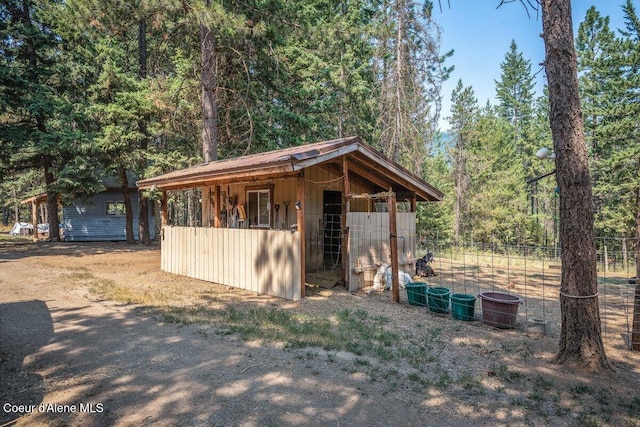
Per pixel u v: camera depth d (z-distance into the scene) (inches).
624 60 642.8
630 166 627.8
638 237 181.2
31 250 571.8
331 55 671.8
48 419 114.0
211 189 450.3
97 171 625.9
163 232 407.8
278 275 280.5
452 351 171.5
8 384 136.3
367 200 403.5
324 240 376.2
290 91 608.7
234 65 537.0
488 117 962.1
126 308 240.1
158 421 112.7
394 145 571.2
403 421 114.0
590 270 155.9
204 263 350.0
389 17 578.2
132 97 543.5
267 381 138.6
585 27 714.2
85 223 772.6
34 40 576.4
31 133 557.6
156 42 605.9
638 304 178.7
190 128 578.6
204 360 157.5
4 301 256.8
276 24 478.0
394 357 162.1
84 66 608.4
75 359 158.7
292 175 277.0
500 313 205.0
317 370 148.3
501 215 816.3
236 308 244.4
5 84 532.4
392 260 270.4
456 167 843.4
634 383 142.3
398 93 555.2
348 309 243.9
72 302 254.4
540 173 959.6
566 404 125.1
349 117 700.7
